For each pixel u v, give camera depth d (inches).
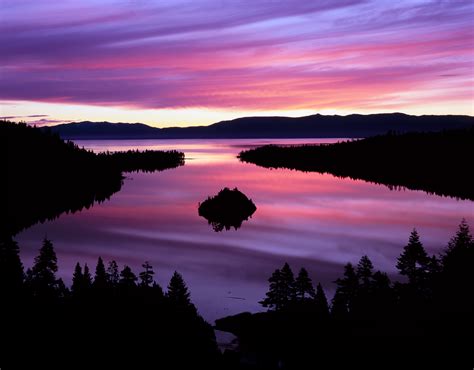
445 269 1753.2
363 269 1844.2
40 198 7795.3
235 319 2027.6
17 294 1772.9
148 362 1395.2
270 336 1726.1
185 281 3203.7
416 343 1350.9
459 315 1435.8
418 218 5989.2
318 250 4298.7
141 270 3558.1
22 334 1453.0
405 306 1596.9
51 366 1309.1
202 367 1459.2
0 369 1246.3
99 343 1449.3
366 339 1449.3
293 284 1893.5
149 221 6058.1
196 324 1758.1
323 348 1515.7
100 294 1825.8
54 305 1734.7
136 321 1609.3
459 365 1208.8
